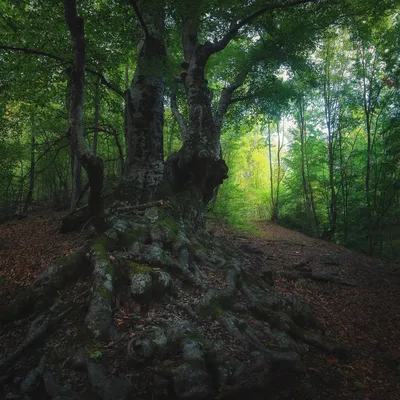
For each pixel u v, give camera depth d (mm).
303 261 12102
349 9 12508
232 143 25984
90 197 6500
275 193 32062
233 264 7461
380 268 14141
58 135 20156
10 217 17234
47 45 9812
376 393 4965
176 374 4043
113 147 23562
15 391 4113
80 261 6188
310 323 6938
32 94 11805
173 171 10969
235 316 5742
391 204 18953
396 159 17406
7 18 9914
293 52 14477
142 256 6414
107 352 4461
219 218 18938
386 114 19562
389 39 16734
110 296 5328
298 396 4465
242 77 14555
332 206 21969
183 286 6227
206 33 13711
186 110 18609
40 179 29875
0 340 4926
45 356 4535
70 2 5656
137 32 10055
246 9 10070
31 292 5656
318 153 25281
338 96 21062
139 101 9742
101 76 10812
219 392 4059
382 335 7371
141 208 8703
